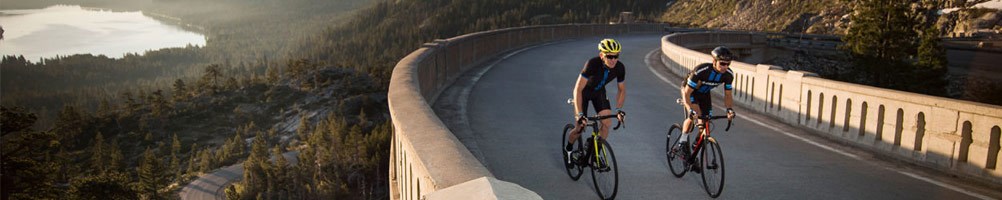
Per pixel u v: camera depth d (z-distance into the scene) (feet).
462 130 31.83
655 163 24.88
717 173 19.39
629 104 43.75
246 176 569.23
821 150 27.99
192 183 606.14
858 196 20.36
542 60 81.30
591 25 163.84
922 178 22.61
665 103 44.55
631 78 63.98
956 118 22.72
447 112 37.50
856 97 28.63
